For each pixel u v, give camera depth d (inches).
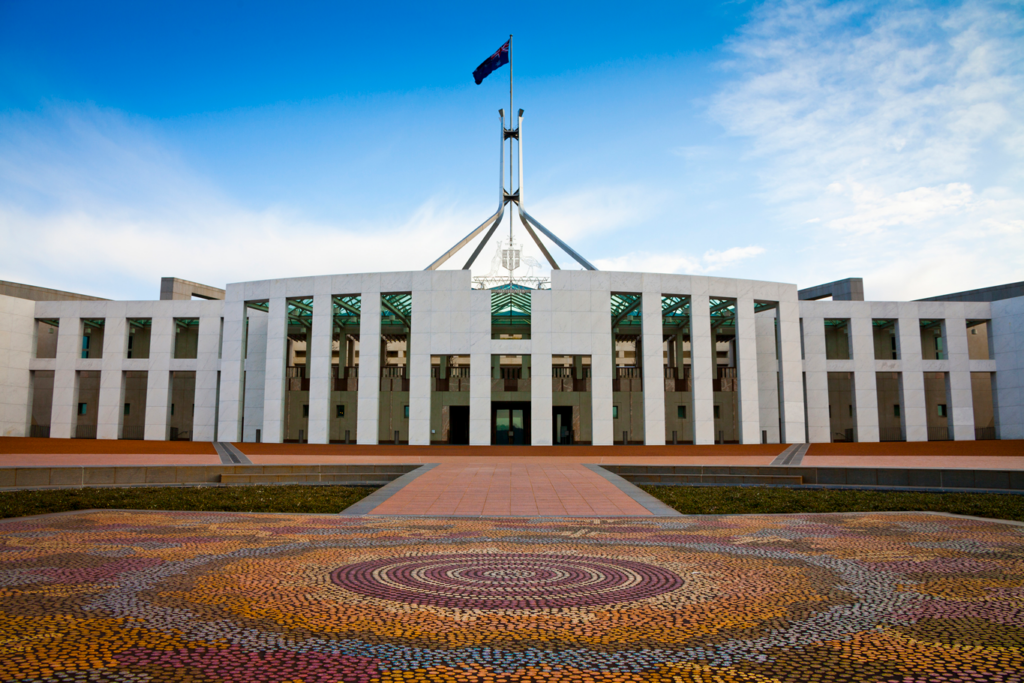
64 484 717.9
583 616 242.2
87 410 1920.5
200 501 617.9
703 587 287.1
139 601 259.3
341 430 1756.9
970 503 593.0
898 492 701.3
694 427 1513.3
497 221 1905.8
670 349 2074.3
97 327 1945.1
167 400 1697.8
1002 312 1720.0
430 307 1501.0
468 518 512.7
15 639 211.5
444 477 742.5
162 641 210.5
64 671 182.9
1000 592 279.9
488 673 184.4
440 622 233.6
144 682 175.2
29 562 334.6
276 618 237.1
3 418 1674.5
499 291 1572.3
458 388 1731.1
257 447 1401.3
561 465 871.1
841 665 193.2
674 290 1539.1
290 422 1749.5
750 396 1547.7
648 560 345.4
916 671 188.7
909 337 1713.8
